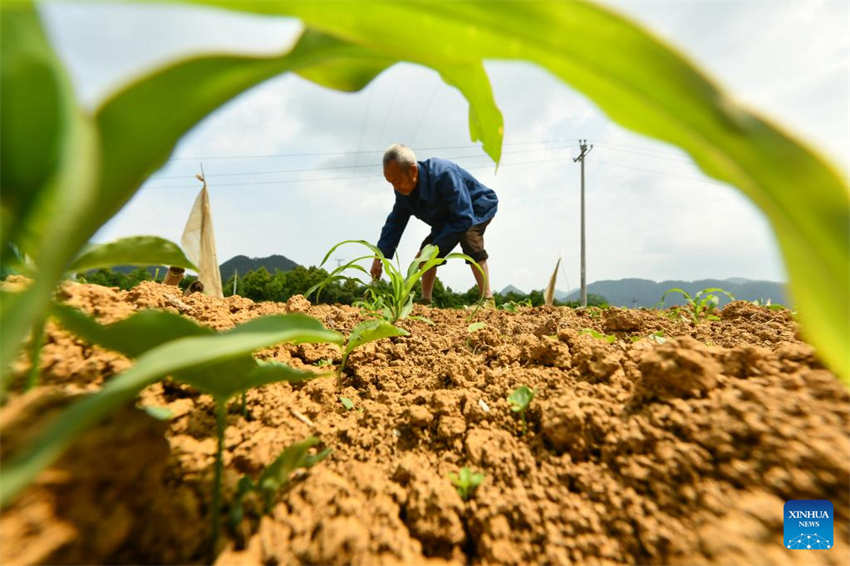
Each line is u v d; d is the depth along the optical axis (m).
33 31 0.34
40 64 0.34
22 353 0.74
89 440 0.49
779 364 0.82
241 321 1.47
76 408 0.37
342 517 0.64
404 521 0.68
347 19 0.39
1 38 0.33
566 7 0.34
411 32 0.40
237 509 0.61
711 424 0.68
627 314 1.88
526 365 1.26
